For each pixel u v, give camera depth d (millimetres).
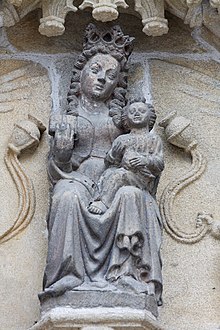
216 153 5895
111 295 5168
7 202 5730
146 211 5410
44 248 5652
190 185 5812
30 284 5578
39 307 5512
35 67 6039
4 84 5988
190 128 5855
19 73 6020
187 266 5648
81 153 5652
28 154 5840
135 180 5449
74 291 5176
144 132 5621
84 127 5688
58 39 6094
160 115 5973
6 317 5504
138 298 5176
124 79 5855
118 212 5324
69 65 6051
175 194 5777
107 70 5777
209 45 6113
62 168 5559
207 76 6066
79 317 5109
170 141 5859
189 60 6094
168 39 6113
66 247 5230
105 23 6082
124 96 5848
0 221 5684
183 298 5582
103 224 5293
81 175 5574
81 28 6105
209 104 6004
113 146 5547
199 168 5832
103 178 5500
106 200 5391
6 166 5793
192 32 6113
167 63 6090
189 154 5879
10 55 6047
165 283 5613
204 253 5672
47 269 5262
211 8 5879
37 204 5734
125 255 5266
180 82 6051
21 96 5973
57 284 5180
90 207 5359
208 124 5957
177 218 5738
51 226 5355
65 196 5363
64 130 5535
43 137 5887
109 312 5125
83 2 5754
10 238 5660
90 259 5273
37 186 5770
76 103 5793
